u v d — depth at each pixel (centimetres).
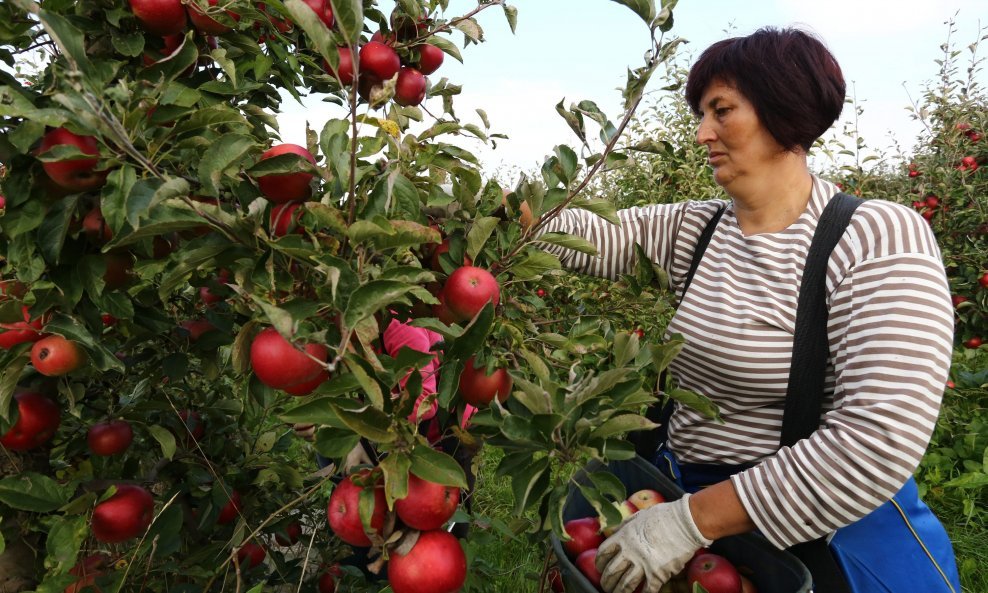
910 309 134
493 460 388
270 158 111
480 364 127
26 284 132
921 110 591
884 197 635
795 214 160
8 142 115
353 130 99
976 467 369
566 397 117
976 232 487
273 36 158
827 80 148
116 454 184
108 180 98
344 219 108
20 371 131
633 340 132
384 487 107
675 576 145
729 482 138
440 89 170
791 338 152
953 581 150
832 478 130
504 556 298
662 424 183
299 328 98
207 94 142
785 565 134
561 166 137
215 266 112
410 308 142
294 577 212
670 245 195
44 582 129
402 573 108
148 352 185
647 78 122
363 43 164
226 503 195
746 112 153
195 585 175
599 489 117
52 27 88
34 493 136
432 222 148
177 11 128
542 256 140
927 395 129
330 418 105
